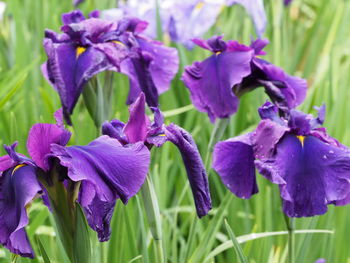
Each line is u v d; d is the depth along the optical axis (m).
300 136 1.10
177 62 1.34
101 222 1.02
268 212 1.30
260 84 1.25
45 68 1.29
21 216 0.96
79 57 1.21
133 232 1.23
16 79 1.50
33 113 1.60
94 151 0.99
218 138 1.24
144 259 1.14
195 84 1.24
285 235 1.35
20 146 1.42
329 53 1.76
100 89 1.21
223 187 1.46
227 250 1.36
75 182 1.00
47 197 1.05
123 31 1.26
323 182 1.06
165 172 1.36
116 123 1.06
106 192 0.97
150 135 1.03
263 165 1.07
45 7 1.93
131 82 1.28
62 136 0.99
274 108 1.14
